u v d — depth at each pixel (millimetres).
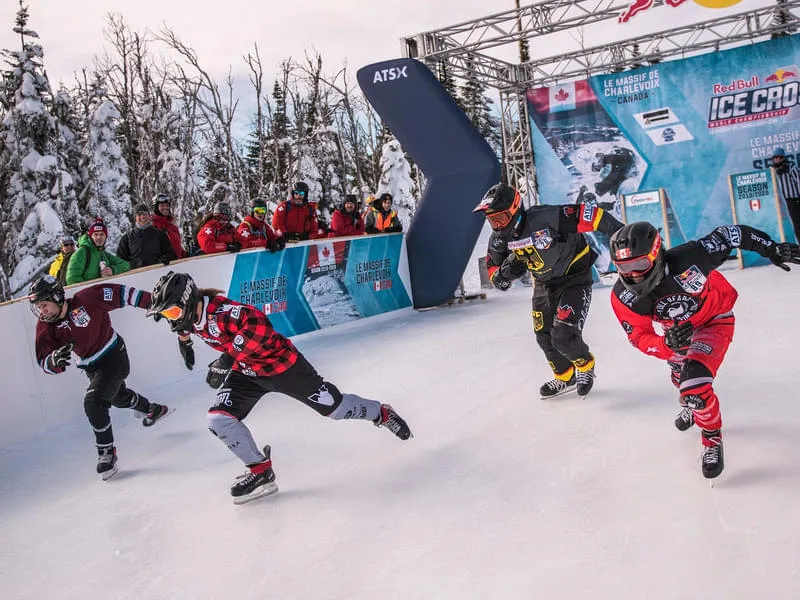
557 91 12125
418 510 3170
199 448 4523
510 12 10250
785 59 10672
